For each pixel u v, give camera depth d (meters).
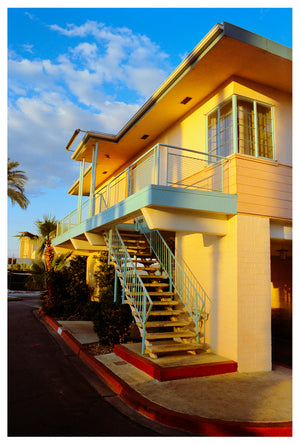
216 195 6.97
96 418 4.50
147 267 10.11
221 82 8.09
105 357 7.40
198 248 8.43
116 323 8.34
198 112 9.13
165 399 5.01
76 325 11.39
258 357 6.85
